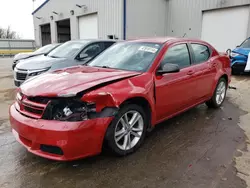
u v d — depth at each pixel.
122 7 14.16
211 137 3.49
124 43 4.06
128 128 2.91
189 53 3.96
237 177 2.50
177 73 3.53
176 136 3.52
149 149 3.11
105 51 4.14
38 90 2.61
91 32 17.77
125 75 2.98
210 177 2.50
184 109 3.92
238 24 11.82
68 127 2.35
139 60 3.44
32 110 2.60
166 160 2.84
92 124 2.46
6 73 10.34
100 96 2.51
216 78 4.59
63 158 2.40
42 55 7.25
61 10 21.28
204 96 4.39
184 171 2.61
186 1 14.28
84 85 2.59
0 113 4.56
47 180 2.45
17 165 2.71
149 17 15.23
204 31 13.50
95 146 2.53
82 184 2.39
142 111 3.05
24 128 2.51
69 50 6.79
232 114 4.56
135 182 2.42
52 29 23.55
